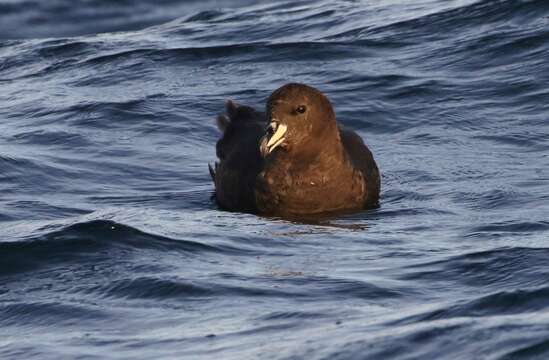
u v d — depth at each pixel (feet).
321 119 53.11
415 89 70.13
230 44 80.33
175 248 45.16
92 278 42.11
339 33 81.56
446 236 47.62
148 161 62.28
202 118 68.74
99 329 37.14
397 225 50.24
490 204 52.80
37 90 76.84
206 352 34.19
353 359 32.37
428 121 66.33
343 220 51.75
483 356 31.60
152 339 35.78
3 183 58.29
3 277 42.83
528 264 41.45
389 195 55.72
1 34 106.73
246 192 54.24
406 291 39.68
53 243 45.01
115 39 86.99
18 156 61.46
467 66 73.05
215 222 50.31
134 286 40.98
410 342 32.96
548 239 45.65
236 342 34.83
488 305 36.45
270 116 53.11
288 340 34.47
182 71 77.46
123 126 67.82
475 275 41.06
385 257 44.16
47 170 60.08
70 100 72.90
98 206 55.26
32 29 108.06
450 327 33.71
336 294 39.50
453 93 69.36
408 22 81.00
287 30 84.53
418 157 60.80
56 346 35.68
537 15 77.61
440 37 77.82
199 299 39.50
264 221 51.42
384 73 72.90
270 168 53.57
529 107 66.95
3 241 45.24
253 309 38.17
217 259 44.14
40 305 39.65
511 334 32.68
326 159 53.36
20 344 36.09
